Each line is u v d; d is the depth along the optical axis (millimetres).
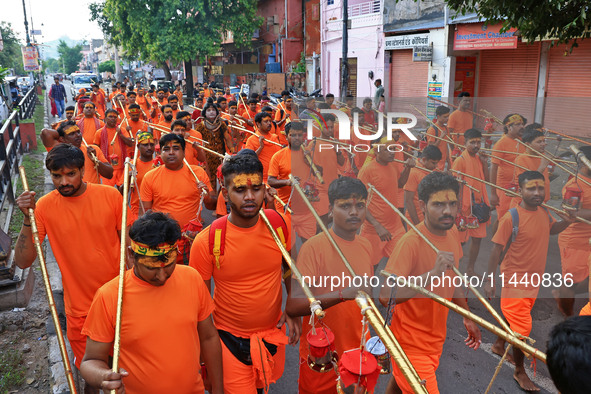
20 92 27422
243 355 2924
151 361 2432
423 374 2455
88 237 3461
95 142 7863
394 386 2889
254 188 2717
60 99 21516
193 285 2545
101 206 3488
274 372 3055
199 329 2645
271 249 2867
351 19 19562
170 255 2322
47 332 4605
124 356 2445
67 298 3537
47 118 21344
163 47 29188
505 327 1873
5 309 4984
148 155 5770
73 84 35469
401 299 1738
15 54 47656
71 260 3467
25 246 3471
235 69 35031
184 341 2482
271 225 2773
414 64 14969
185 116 7363
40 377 4008
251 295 2889
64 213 3412
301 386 2910
